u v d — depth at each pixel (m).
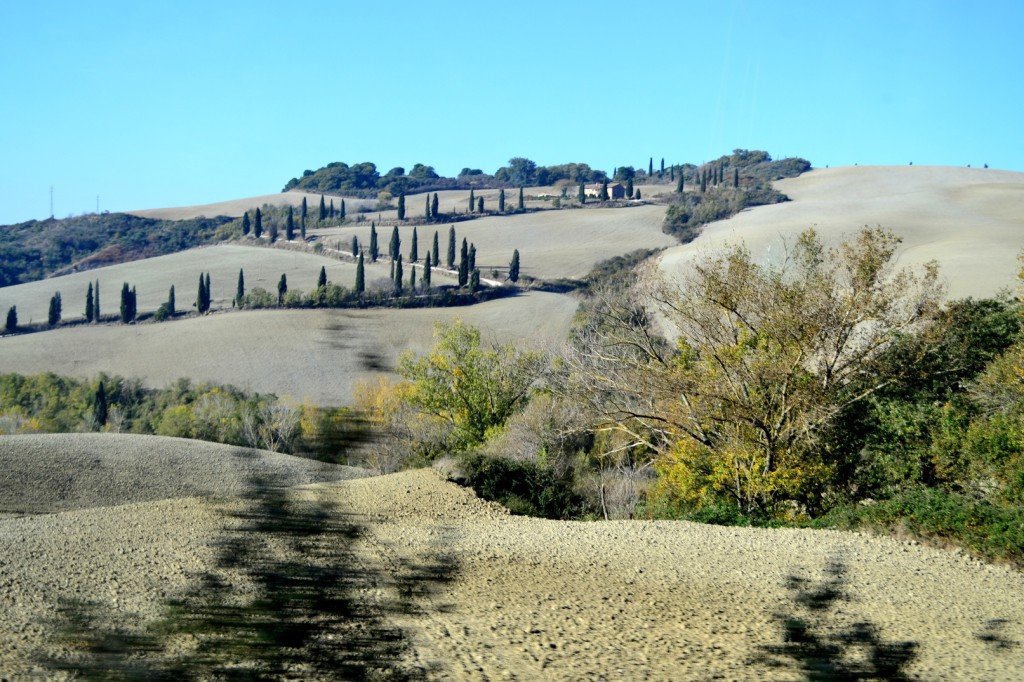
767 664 6.02
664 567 12.89
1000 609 11.16
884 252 22.78
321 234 138.12
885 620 10.32
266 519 3.45
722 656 8.76
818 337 22.31
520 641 8.66
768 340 22.88
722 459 22.00
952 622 10.45
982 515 14.84
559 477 24.17
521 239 131.00
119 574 8.66
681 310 24.42
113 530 13.52
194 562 6.57
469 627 8.66
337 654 3.47
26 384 56.78
